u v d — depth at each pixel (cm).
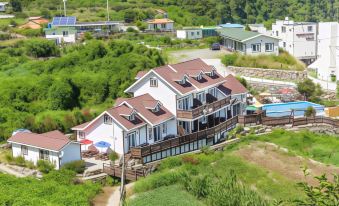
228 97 5881
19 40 8625
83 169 4509
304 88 6788
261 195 3844
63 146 4509
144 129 5006
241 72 7519
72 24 10250
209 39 9119
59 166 4503
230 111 6019
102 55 7381
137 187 4153
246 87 6794
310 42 9200
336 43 8012
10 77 6750
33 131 5481
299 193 4047
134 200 3897
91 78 6569
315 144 5475
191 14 13250
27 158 4712
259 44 7956
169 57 7962
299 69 7738
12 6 13038
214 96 5916
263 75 7450
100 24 10444
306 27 9156
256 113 5981
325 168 4650
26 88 6247
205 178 4038
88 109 6041
